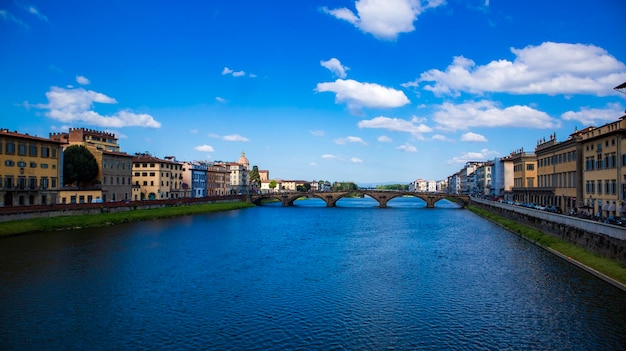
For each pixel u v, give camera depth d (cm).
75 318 3859
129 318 3875
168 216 12850
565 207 10212
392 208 19375
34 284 4881
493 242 8131
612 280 4800
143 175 16125
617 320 3756
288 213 15950
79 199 11731
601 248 5584
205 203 16800
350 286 4941
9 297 4419
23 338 3434
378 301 4384
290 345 3344
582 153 9250
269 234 9425
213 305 4247
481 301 4347
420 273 5556
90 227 9669
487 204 14625
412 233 9675
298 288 4856
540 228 8244
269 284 5019
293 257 6656
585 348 3256
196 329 3641
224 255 6762
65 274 5334
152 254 6706
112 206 11381
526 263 6028
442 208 19262
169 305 4234
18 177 9962
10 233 7994
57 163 11150
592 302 4209
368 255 6838
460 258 6519
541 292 4578
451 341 3412
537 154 12669
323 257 6669
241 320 3847
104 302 4300
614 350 3219
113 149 16338
